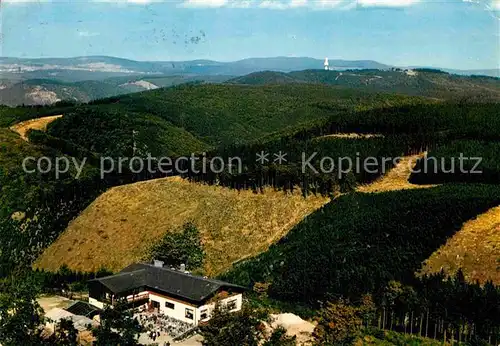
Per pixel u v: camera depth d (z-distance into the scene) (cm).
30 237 16762
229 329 8244
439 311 10244
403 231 13188
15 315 8512
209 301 10356
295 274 12519
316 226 15300
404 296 10662
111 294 10500
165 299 10644
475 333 10112
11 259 15962
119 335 8100
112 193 19138
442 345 9862
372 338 9894
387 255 12506
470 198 13875
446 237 12838
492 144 18300
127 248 16300
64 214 18050
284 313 10738
